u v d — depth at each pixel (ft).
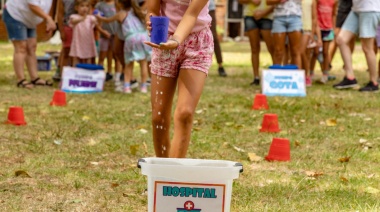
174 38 17.80
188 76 18.86
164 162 15.90
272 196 20.27
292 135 30.68
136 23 43.65
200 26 18.86
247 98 43.04
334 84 50.93
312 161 25.39
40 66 60.29
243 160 25.53
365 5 45.06
